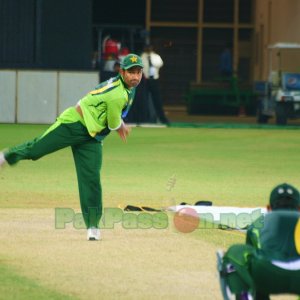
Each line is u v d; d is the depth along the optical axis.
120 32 150.25
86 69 108.62
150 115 112.31
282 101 114.44
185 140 95.94
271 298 33.38
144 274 37.38
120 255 40.84
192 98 138.88
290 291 28.12
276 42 139.75
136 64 42.78
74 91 108.69
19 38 108.12
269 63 124.44
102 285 35.53
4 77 108.44
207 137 99.44
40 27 108.00
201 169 71.94
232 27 154.50
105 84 43.16
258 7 151.38
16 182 63.22
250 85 138.50
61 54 108.88
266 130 109.44
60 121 43.34
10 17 107.81
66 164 73.88
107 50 118.31
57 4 108.25
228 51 142.12
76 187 61.22
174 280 36.47
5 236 44.72
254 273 28.09
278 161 78.62
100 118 43.12
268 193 59.66
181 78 154.75
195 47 155.00
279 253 28.08
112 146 88.75
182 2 154.88
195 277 36.97
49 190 59.72
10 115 109.06
